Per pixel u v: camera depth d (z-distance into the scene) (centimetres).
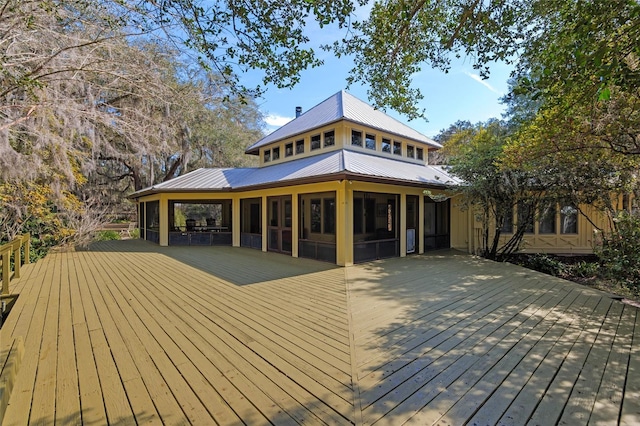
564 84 357
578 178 788
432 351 311
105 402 229
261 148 1429
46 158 772
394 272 716
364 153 1092
